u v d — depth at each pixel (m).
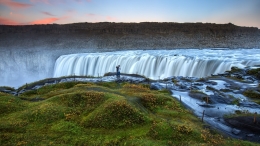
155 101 17.00
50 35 112.88
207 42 114.06
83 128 12.41
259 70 29.11
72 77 30.83
